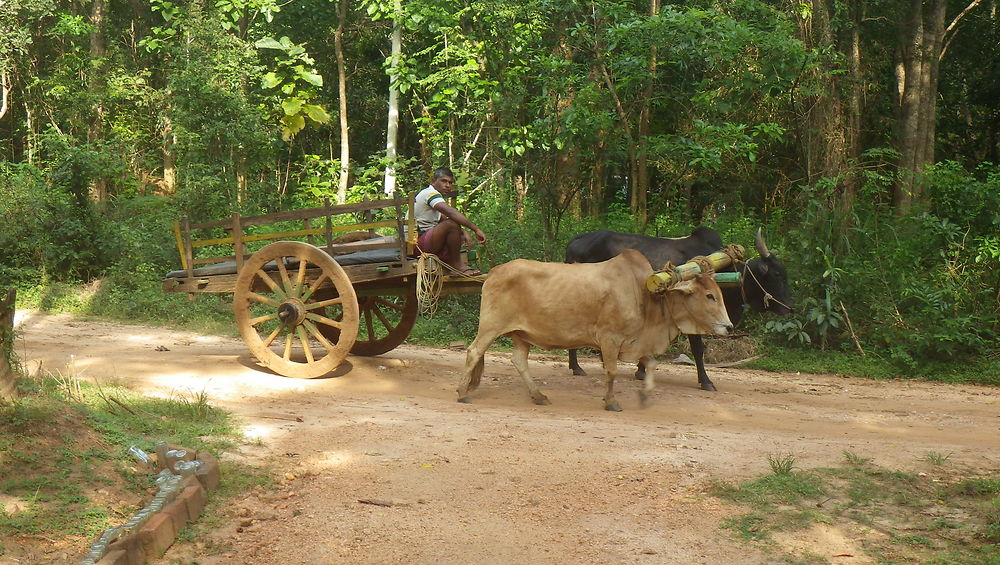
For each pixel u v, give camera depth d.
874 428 7.61
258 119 17.88
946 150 23.67
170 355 9.54
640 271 7.75
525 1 15.89
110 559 4.03
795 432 7.23
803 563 4.47
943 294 11.65
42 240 15.30
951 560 4.47
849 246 12.30
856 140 16.42
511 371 9.81
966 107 23.36
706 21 14.45
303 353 10.09
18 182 16.19
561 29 15.70
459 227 8.41
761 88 14.36
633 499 5.29
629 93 14.50
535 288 7.82
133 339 11.17
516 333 8.05
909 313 11.76
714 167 13.62
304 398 7.77
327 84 24.03
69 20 21.64
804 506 5.20
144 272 14.88
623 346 7.81
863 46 18.77
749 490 5.41
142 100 22.23
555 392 8.61
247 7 18.95
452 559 4.46
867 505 5.23
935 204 13.73
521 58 16.30
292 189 22.83
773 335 12.02
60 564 4.03
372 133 25.14
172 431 6.04
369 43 23.22
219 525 4.71
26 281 15.02
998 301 11.83
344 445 6.16
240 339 11.61
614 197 20.28
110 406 6.27
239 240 8.73
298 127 16.77
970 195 13.22
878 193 15.76
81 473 4.89
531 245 13.58
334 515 4.94
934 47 16.97
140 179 22.02
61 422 5.42
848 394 9.55
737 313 9.80
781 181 17.62
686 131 14.62
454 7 17.02
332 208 8.54
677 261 9.43
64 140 16.95
